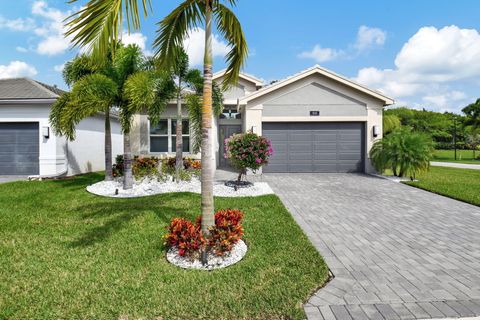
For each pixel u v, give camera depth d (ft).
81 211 22.94
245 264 13.62
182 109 45.37
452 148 124.77
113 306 10.27
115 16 9.84
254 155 31.35
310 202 26.94
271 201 26.35
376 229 19.16
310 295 11.14
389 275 12.73
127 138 30.71
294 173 46.75
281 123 47.14
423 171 39.04
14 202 26.14
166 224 19.30
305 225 20.04
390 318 9.71
